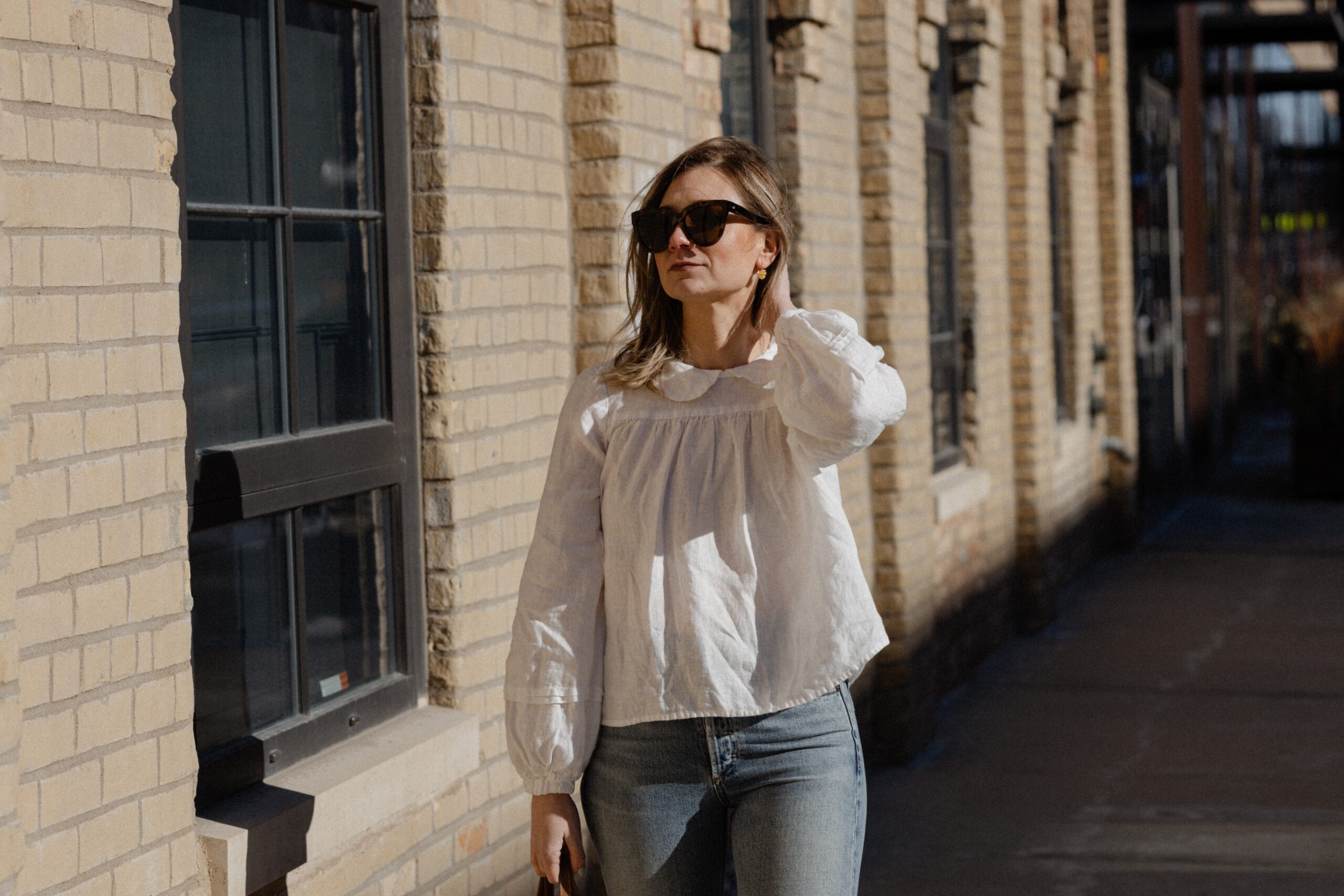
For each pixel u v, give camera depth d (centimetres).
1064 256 977
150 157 234
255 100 290
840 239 564
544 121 370
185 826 242
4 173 203
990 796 543
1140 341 1175
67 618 219
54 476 217
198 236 274
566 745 222
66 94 219
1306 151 2408
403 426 329
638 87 392
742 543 220
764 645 220
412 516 332
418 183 331
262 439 290
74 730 221
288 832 271
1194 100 1424
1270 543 1102
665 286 224
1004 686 711
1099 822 509
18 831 200
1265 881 449
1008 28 809
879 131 589
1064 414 990
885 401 210
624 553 223
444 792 328
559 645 223
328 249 311
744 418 224
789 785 218
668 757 219
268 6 294
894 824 514
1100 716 650
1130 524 1083
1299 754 582
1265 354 2034
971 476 720
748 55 516
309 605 306
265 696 293
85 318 222
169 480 238
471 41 338
